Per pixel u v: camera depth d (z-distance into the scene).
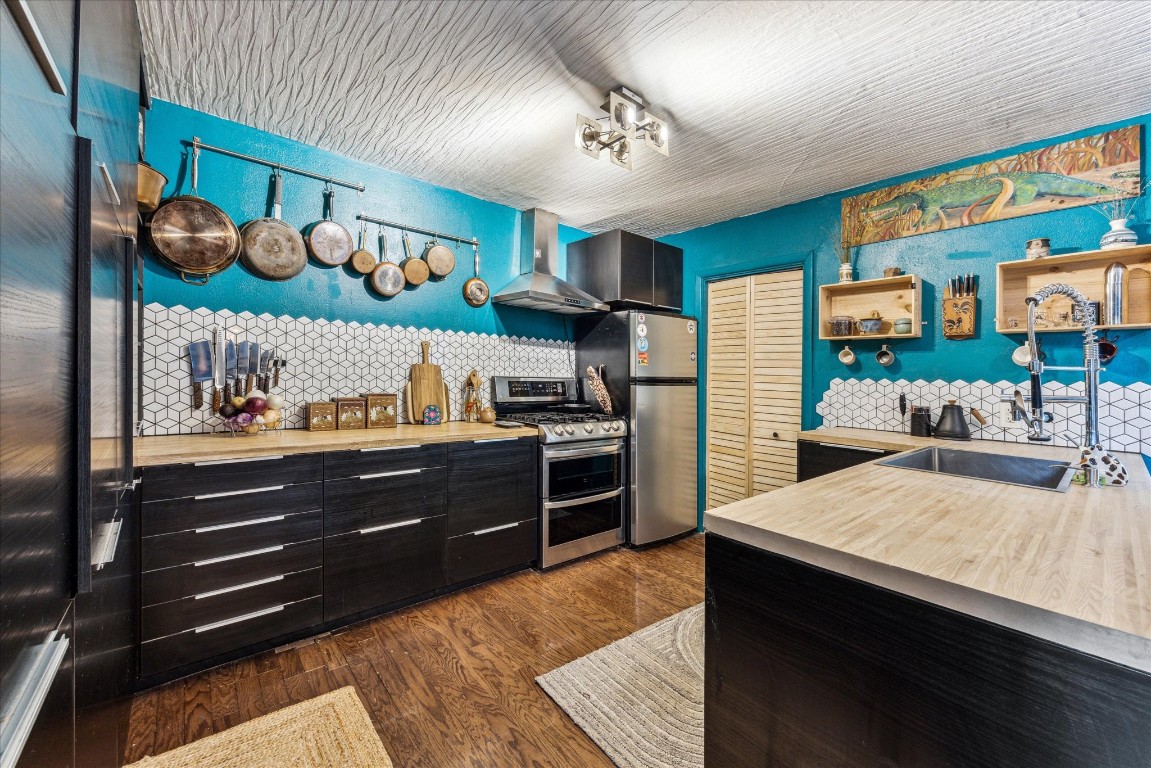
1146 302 2.09
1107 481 1.33
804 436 2.77
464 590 2.61
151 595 1.69
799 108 2.12
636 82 1.94
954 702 0.70
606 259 3.47
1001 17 1.56
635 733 1.55
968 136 2.37
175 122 2.21
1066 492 1.25
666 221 3.78
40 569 0.52
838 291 3.08
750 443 3.61
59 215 0.57
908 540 0.87
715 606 1.02
